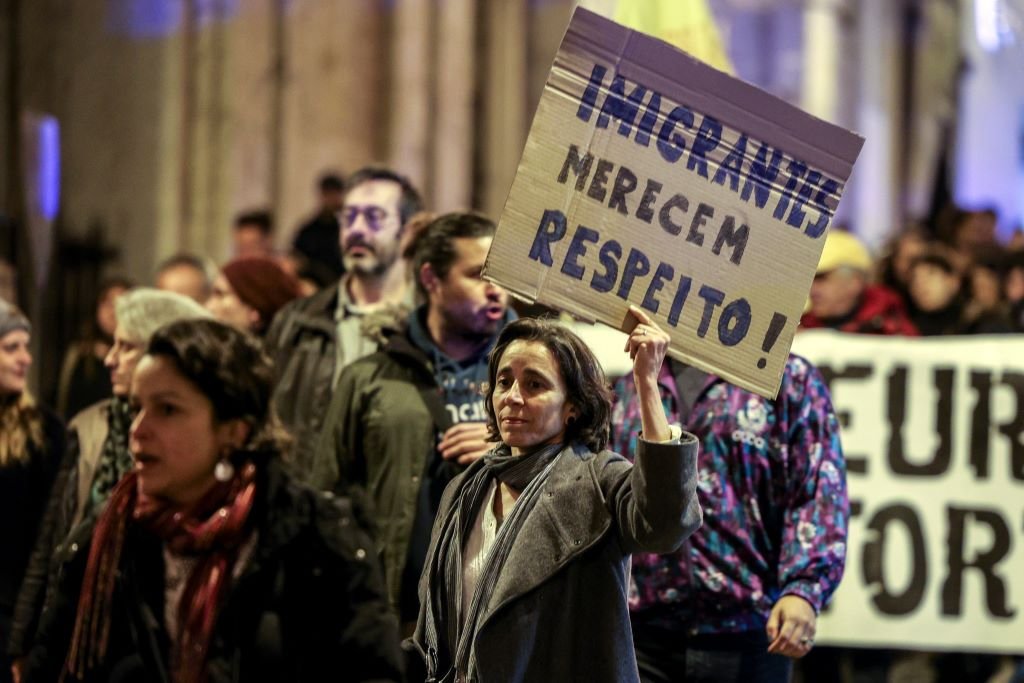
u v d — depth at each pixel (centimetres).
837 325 978
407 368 673
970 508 828
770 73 2111
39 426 703
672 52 460
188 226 1555
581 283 460
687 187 465
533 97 1738
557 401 452
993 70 2414
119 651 468
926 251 1108
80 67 1530
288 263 1204
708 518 582
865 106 2209
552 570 432
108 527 472
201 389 470
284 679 468
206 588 464
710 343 468
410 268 748
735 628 580
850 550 834
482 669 432
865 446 838
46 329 1495
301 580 476
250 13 1560
